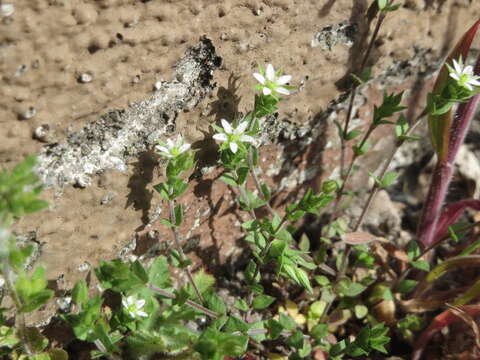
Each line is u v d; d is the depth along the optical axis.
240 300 0.08
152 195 0.08
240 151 0.07
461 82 0.07
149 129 0.07
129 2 0.06
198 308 0.08
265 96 0.07
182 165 0.07
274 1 0.07
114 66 0.07
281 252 0.07
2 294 0.07
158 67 0.07
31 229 0.07
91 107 0.07
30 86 0.06
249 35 0.07
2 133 0.06
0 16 0.06
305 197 0.07
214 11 0.07
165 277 0.08
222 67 0.07
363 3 0.08
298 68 0.08
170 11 0.07
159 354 0.08
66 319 0.07
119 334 0.08
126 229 0.08
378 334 0.07
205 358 0.07
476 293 0.08
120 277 0.07
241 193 0.08
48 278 0.07
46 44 0.06
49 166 0.07
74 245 0.07
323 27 0.08
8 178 0.05
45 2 0.06
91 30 0.06
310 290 0.08
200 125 0.08
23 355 0.07
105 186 0.07
